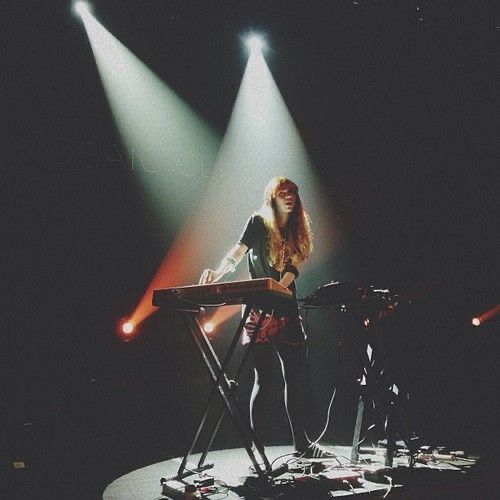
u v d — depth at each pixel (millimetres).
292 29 6043
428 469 2730
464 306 6703
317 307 3117
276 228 3061
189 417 6133
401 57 6285
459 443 3668
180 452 4715
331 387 6438
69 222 7203
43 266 7094
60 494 3357
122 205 7473
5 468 3998
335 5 5656
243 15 5828
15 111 6305
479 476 2605
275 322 2930
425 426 4508
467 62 6133
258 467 2457
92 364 7023
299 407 3096
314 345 6734
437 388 5621
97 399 6188
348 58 6430
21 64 6035
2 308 6840
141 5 5676
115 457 4473
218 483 2596
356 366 6086
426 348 5746
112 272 7512
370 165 7324
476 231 7016
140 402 6258
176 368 7059
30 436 5133
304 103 7102
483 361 6387
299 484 2441
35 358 6828
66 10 5641
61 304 7160
